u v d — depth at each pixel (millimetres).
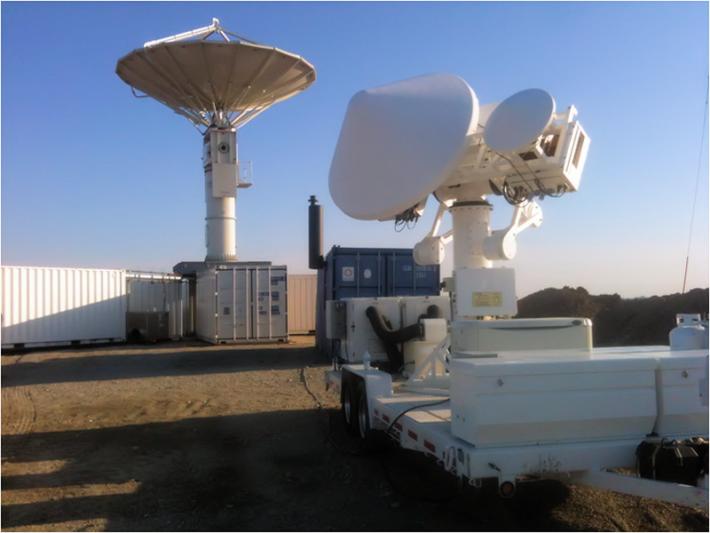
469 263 7465
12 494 6426
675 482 4672
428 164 6645
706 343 5973
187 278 27234
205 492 6469
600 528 5340
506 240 7027
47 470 7273
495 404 4727
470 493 6113
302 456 7762
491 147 6309
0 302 20484
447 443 5102
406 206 6949
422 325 8391
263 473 7102
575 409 4828
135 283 25031
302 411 10531
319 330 19688
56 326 21891
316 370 15570
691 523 5414
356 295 17125
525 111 6137
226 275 22531
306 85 29453
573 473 5023
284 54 26625
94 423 9844
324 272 18797
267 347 21266
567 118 6426
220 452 8031
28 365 17344
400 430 6398
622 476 4656
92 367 16734
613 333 18656
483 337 6199
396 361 8766
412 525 5488
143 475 7070
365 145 7555
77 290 22609
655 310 18016
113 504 6125
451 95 6746
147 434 9062
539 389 4789
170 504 6121
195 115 29703
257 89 28203
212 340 22781
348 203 7668
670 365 5027
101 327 23266
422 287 17531
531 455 4754
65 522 5664
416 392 7695
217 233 29734
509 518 5586
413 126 6934
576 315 19516
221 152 29406
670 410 5012
